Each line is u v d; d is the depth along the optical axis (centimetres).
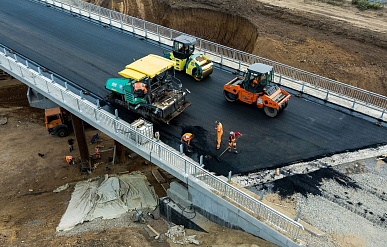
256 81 1844
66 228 1888
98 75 2280
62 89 2052
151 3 4875
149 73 1717
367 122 1866
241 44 4191
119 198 2033
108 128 1739
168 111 1789
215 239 1420
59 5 3622
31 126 3095
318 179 1492
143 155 1631
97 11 3403
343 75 3195
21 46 2653
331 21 3906
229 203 1373
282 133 1778
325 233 1245
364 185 1459
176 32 2727
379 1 4559
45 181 2447
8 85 3562
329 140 1727
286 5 4400
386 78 3061
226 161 1588
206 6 4509
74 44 2722
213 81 2261
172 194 1642
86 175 2453
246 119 1891
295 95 2106
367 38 3544
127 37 2892
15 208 2181
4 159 2678
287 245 1243
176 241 1534
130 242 1627
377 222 1291
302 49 3534
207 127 1822
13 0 3750
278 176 1506
